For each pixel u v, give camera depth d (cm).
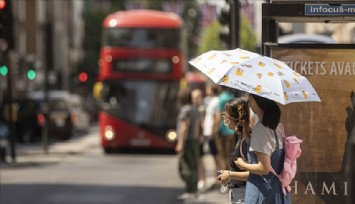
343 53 1232
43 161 4022
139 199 2422
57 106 6053
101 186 2805
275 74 1048
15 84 7875
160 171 3478
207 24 9712
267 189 1054
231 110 1113
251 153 1066
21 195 2505
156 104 4541
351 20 1268
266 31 1257
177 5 14075
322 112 1232
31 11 9662
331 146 1231
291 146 1052
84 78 9750
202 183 2584
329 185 1230
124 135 4562
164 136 4550
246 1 2306
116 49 4534
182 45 4584
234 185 1182
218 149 2431
